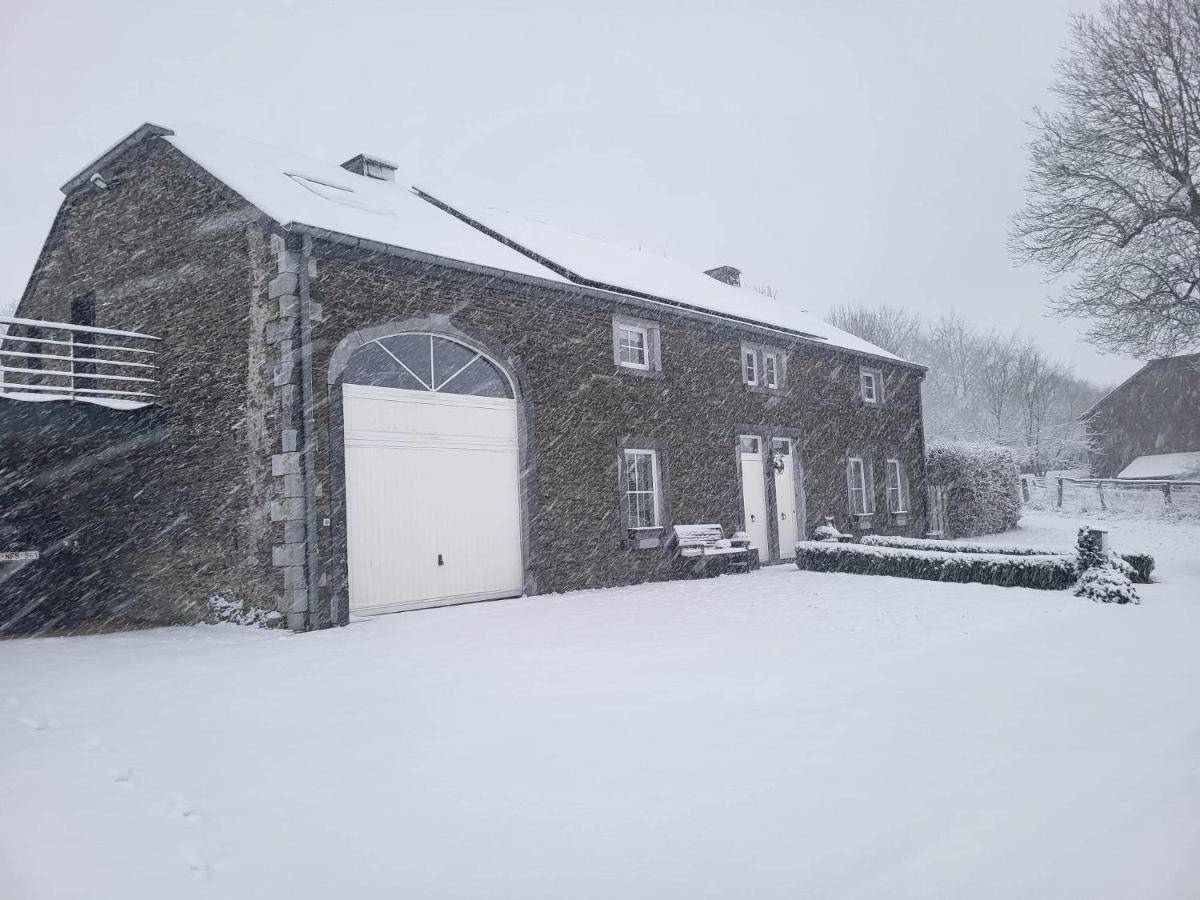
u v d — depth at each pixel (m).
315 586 8.73
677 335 14.46
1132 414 36.88
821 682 5.30
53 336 12.27
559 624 8.29
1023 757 3.70
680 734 4.16
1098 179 17.34
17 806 3.15
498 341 11.17
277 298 9.05
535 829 2.96
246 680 5.82
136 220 11.05
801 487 17.12
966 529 21.72
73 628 9.83
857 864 2.64
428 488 10.23
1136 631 7.17
